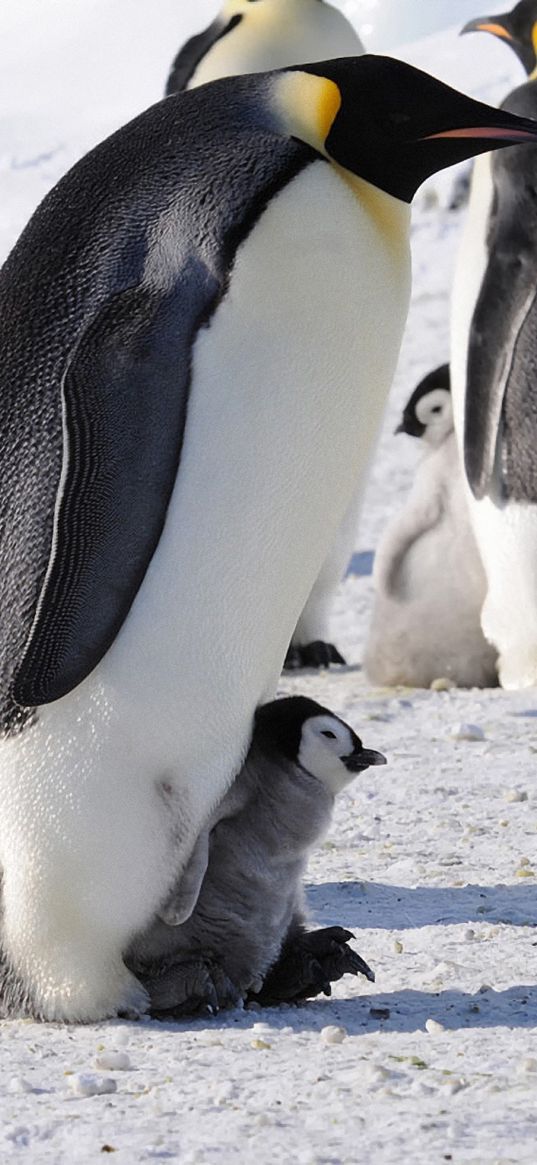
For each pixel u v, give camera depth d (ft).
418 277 185.68
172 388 28.53
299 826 29.50
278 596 30.12
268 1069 26.08
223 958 30.19
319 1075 25.55
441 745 55.52
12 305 30.14
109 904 29.50
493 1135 22.49
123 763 29.04
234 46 78.59
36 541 28.84
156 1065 26.68
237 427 28.78
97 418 28.27
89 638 28.30
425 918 35.73
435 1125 22.93
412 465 125.49
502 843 42.47
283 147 29.76
